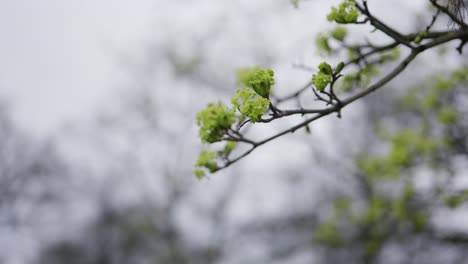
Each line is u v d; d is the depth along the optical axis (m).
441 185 5.07
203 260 15.98
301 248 13.14
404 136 5.36
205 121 1.99
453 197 4.99
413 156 5.19
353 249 8.28
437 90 5.06
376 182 6.26
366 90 2.03
